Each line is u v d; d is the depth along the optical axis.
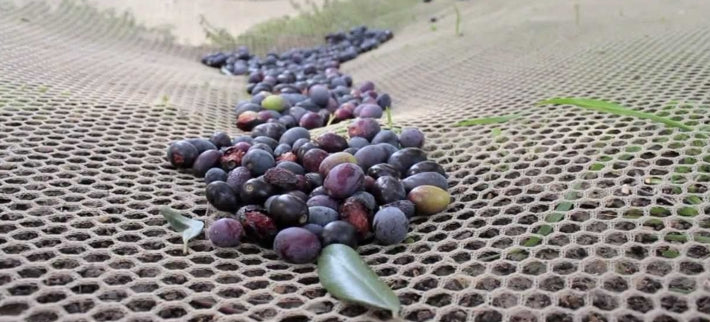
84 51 0.76
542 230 0.31
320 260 0.28
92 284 0.26
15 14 0.85
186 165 0.39
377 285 0.25
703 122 0.42
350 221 0.30
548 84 0.56
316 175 0.35
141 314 0.24
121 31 0.95
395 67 0.80
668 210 0.32
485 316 0.25
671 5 0.81
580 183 0.35
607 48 0.65
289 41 1.08
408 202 0.33
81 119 0.47
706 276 0.26
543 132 0.44
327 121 0.54
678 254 0.28
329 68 0.83
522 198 0.35
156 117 0.50
